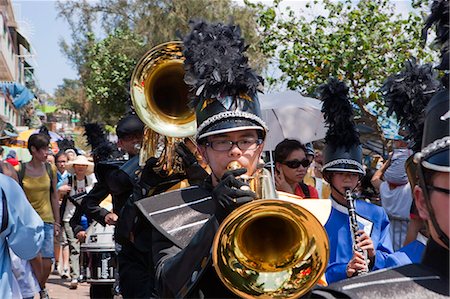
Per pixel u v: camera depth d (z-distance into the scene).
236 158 3.26
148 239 4.64
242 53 3.41
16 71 36.78
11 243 4.71
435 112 2.28
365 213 4.69
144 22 27.89
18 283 5.26
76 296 10.05
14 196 4.68
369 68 11.40
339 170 4.58
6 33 29.77
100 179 6.62
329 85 4.68
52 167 9.23
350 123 4.61
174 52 4.65
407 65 3.69
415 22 11.34
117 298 6.73
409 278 2.22
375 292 2.17
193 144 4.73
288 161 5.60
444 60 2.52
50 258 8.86
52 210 9.23
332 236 4.52
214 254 2.71
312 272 2.70
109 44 28.53
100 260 8.54
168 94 4.68
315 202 4.63
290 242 2.77
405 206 7.31
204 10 25.09
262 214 2.71
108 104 28.64
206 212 3.47
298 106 7.73
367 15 11.54
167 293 3.03
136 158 5.61
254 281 2.74
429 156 2.23
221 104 3.25
